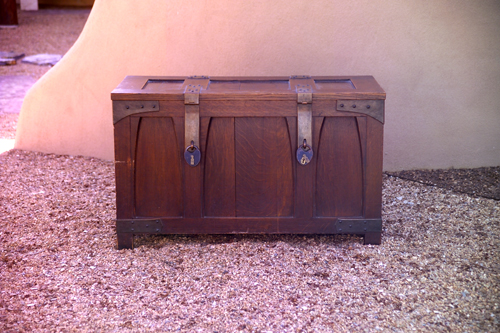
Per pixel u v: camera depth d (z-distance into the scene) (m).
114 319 2.69
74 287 2.98
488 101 4.59
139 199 3.40
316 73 4.62
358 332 2.59
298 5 4.49
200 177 3.35
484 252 3.33
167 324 2.65
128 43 4.75
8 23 12.52
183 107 3.26
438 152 4.72
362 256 3.32
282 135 3.31
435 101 4.61
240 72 4.69
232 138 3.32
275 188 3.39
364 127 3.29
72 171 4.81
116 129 3.29
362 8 4.45
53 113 5.09
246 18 4.56
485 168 4.72
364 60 4.56
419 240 3.52
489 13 4.40
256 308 2.79
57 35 12.06
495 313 2.71
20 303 2.81
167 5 4.60
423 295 2.89
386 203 4.12
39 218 3.88
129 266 3.23
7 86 8.32
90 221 3.85
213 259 3.30
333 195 3.40
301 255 3.35
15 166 4.87
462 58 4.50
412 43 4.50
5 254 3.35
